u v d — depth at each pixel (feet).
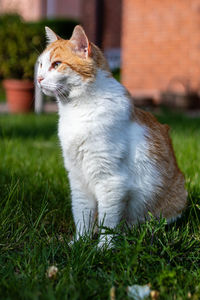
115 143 8.17
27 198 10.09
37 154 14.83
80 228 9.04
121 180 8.36
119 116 8.20
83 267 6.82
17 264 6.93
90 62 8.27
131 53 34.06
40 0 49.29
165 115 26.71
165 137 9.58
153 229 7.83
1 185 10.39
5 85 29.89
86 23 45.85
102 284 6.29
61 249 7.57
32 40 29.91
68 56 8.40
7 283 6.27
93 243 7.84
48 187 10.63
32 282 6.19
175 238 7.64
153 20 32.71
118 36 47.83
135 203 8.97
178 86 32.27
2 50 30.12
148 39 33.14
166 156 9.25
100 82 8.30
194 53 31.45
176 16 31.76
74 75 8.20
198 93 31.53
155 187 8.91
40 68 8.93
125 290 6.10
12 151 14.90
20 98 29.32
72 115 8.42
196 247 7.59
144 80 33.76
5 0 42.34
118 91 8.46
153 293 5.85
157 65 33.04
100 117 8.08
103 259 7.13
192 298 5.93
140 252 7.13
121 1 47.16
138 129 8.61
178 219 9.45
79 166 8.64
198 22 31.01
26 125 22.53
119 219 8.70
